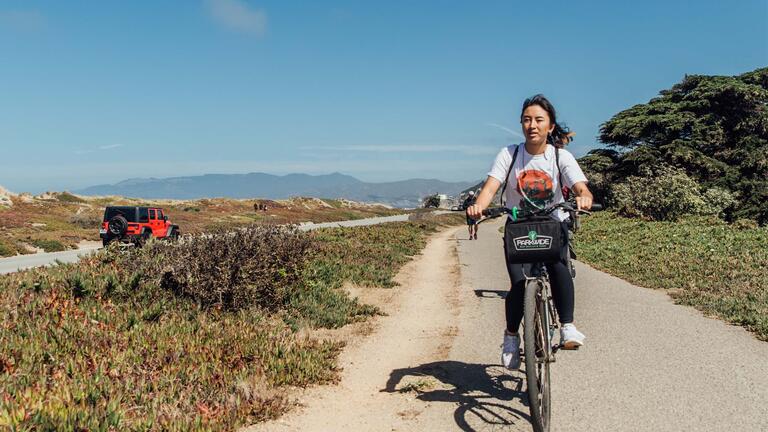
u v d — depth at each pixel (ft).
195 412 14.78
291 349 21.01
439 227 135.64
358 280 40.93
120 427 13.51
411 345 24.45
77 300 23.44
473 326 27.40
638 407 15.81
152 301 25.44
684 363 19.71
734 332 23.88
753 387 17.10
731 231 64.69
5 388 14.46
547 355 13.67
